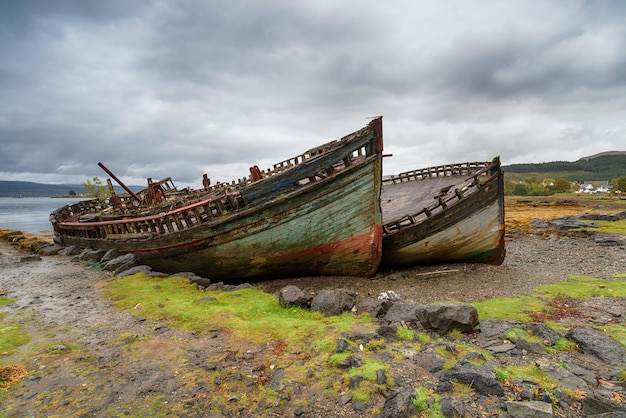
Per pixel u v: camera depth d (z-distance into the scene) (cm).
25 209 9494
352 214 1174
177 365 604
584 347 635
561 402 471
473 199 1324
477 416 447
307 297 893
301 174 1120
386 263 1443
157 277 1163
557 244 2084
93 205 2550
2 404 498
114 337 720
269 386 537
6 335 718
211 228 1170
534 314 840
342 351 620
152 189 2081
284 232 1156
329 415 467
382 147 1143
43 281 1185
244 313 840
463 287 1173
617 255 1677
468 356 592
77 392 527
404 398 462
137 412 480
